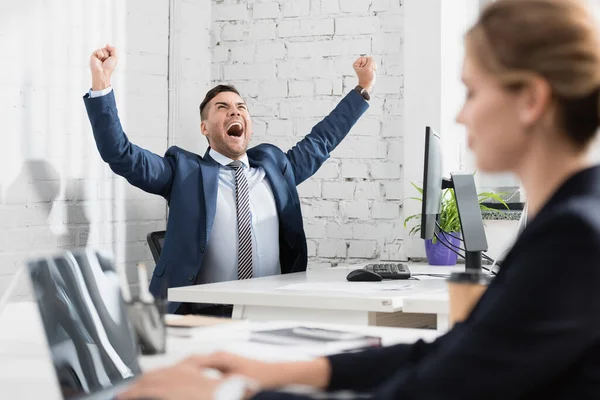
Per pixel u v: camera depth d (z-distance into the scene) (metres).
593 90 0.75
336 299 2.04
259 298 2.16
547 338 0.68
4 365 1.14
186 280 2.95
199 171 3.07
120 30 3.37
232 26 3.77
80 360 1.04
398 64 3.51
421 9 3.43
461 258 3.35
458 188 2.42
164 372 0.82
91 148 3.23
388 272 2.53
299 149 3.30
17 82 2.94
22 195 2.95
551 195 0.75
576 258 0.68
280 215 3.16
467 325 0.81
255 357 1.16
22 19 2.96
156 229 3.53
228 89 3.25
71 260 1.12
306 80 3.66
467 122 0.82
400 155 3.51
